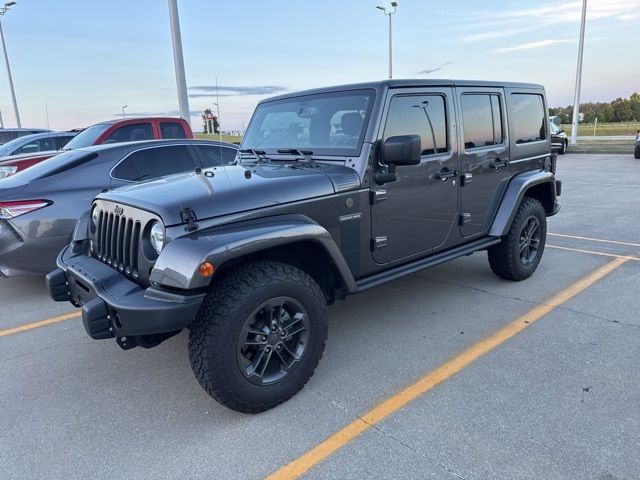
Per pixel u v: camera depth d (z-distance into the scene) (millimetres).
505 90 4645
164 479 2395
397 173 3578
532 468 2357
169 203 2697
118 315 2596
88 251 3482
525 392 3020
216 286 2752
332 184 3191
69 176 5188
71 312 4715
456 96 4059
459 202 4176
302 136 3797
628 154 21547
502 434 2621
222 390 2707
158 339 2908
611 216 8516
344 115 3549
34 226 4863
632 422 2684
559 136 22516
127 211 2941
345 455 2510
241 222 2791
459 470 2367
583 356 3457
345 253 3342
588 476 2295
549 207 5508
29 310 4793
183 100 12758
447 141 3992
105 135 8211
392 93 3494
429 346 3715
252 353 2881
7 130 17266
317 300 3008
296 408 2949
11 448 2664
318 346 3068
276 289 2795
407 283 5195
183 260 2510
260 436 2697
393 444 2578
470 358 3494
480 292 4848
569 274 5316
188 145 6152
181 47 12492
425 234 3912
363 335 3947
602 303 4438
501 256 4891
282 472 2410
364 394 3080
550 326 3980
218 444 2643
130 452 2604
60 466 2512
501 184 4664
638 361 3361
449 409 2871
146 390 3236
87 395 3193
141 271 2812
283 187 2996
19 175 5371
